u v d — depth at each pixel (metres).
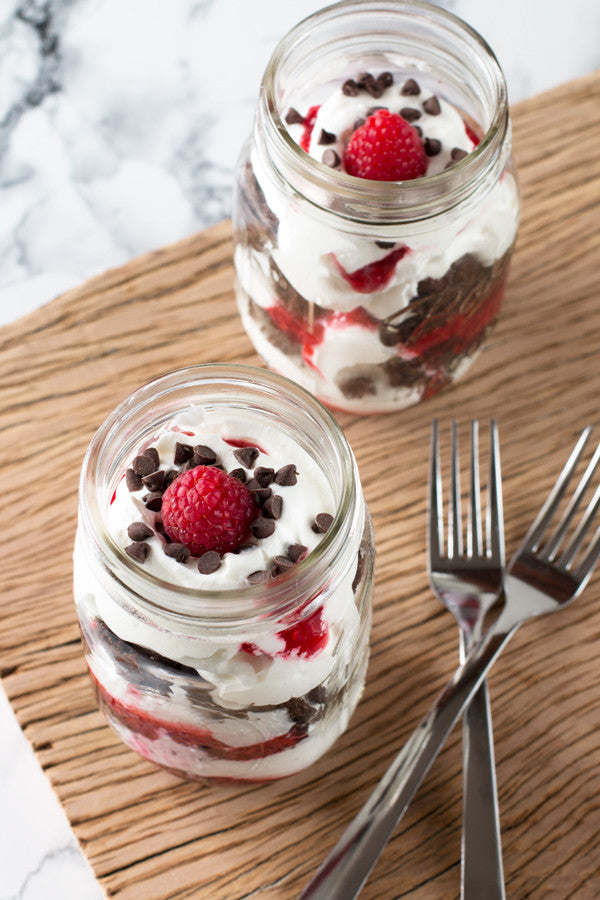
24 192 0.77
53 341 0.67
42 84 0.80
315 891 0.56
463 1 0.83
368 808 0.57
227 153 0.79
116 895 0.58
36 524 0.63
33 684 0.61
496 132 0.60
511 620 0.61
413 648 0.62
